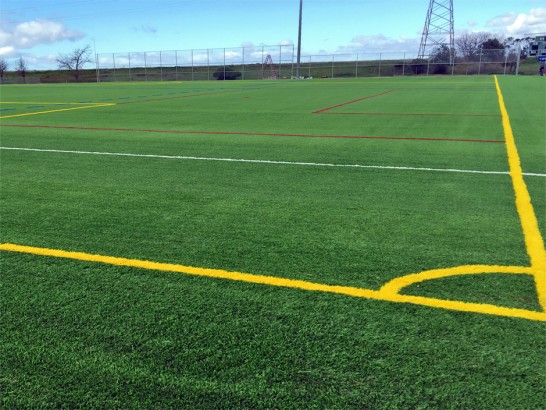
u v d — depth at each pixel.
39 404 2.03
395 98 20.31
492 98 18.92
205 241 3.79
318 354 2.33
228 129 10.57
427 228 4.06
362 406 1.99
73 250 3.63
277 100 19.98
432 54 54.25
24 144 8.63
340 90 27.61
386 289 2.96
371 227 4.09
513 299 2.83
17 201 4.96
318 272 3.21
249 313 2.71
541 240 3.77
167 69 58.88
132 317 2.68
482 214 4.43
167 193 5.24
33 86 42.72
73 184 5.67
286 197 5.05
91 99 21.91
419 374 2.18
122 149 8.05
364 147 8.06
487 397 2.03
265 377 2.17
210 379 2.16
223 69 57.81
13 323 2.63
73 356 2.34
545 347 2.36
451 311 2.70
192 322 2.62
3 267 3.34
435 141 8.64
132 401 2.04
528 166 6.46
